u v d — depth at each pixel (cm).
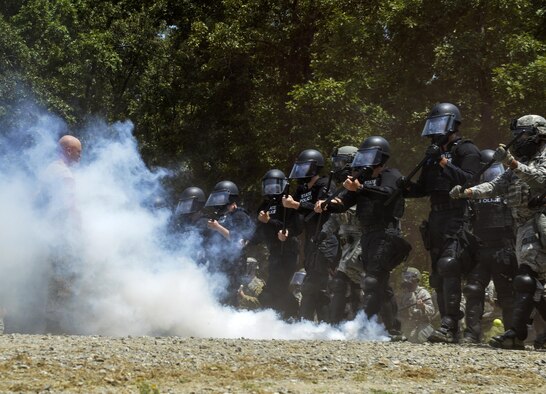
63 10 2619
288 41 2511
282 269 1091
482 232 853
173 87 2858
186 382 484
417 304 1147
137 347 594
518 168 734
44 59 2480
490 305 1115
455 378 523
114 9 2922
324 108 2030
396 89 1977
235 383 482
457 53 1773
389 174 877
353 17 2042
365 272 881
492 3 1773
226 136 2711
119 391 450
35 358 532
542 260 747
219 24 2544
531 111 1723
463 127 1881
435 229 830
